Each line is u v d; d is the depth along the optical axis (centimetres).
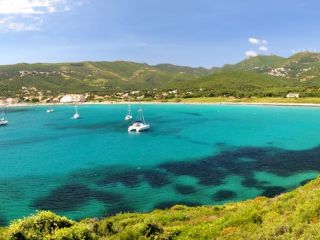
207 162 7725
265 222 2128
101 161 8300
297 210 2048
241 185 5872
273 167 7081
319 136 11362
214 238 2097
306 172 6606
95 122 18750
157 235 2339
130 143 11125
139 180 6394
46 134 14275
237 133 12638
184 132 13412
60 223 2191
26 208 5091
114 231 2769
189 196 5378
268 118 17825
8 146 11356
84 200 5359
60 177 6856
